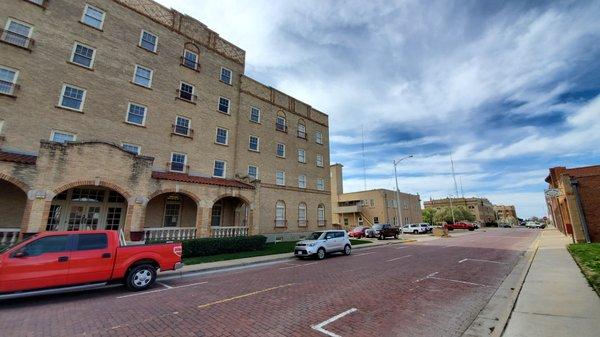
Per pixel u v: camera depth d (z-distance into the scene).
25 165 13.21
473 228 55.69
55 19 18.17
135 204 15.98
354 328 5.70
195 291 9.05
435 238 32.78
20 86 16.33
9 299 8.16
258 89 30.58
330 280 10.34
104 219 18.20
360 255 18.06
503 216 138.38
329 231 18.61
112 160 15.61
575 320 5.54
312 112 36.69
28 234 12.75
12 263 7.48
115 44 20.52
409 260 14.95
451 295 8.05
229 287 9.53
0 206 14.99
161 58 22.94
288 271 12.60
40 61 17.22
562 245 19.11
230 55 28.44
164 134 22.05
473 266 12.77
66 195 17.11
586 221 19.70
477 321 6.01
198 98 24.81
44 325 6.08
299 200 31.81
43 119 16.80
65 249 8.34
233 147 26.81
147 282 9.49
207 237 18.75
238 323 6.07
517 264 13.27
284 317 6.41
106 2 20.58
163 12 23.73
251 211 21.84
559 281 8.89
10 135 15.61
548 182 39.28
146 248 9.71
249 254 17.44
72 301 7.99
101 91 19.33
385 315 6.45
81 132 18.08
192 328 5.83
